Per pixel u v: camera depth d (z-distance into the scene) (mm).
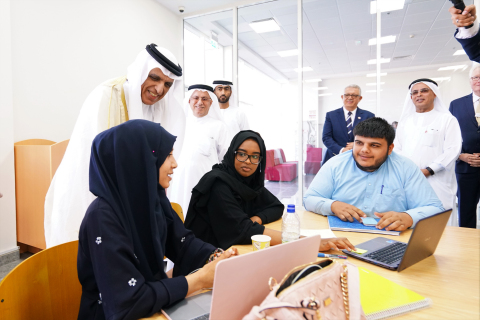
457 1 1760
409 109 2697
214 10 4566
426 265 993
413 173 1515
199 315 760
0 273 2406
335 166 1658
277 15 4223
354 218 1432
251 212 1570
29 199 2617
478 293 810
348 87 3639
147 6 4211
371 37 3855
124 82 1738
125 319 722
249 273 557
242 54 4492
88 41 3377
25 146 2592
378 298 760
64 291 931
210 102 2965
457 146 2379
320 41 4062
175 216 1173
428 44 3566
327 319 489
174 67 1767
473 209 2607
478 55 2107
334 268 557
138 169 918
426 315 708
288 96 4273
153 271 959
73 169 1487
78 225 1436
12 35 2654
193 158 2844
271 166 4348
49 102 2982
